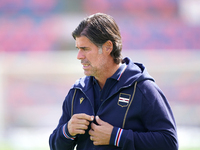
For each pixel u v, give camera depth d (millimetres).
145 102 6852
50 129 30391
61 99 32188
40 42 47031
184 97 31094
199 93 30938
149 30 48312
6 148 22859
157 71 31859
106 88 7246
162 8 51062
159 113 6793
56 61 36094
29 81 32031
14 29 48000
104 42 7059
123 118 6898
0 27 47906
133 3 51844
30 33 47500
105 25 7086
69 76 32594
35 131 29781
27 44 46688
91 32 6938
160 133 6699
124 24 49312
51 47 47250
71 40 48531
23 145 24016
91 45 7000
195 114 30406
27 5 51031
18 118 31234
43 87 32125
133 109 6891
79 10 51875
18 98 31656
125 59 7832
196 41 46844
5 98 31344
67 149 7465
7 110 31234
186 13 51312
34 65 32812
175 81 31344
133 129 6949
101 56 7102
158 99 6914
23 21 49312
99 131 6781
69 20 50344
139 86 6984
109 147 6984
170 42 46906
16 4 50844
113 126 6816
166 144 6637
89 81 7562
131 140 6605
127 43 47062
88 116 6863
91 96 7344
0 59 33594
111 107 7008
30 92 31859
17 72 32094
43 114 31562
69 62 35750
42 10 51156
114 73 7258
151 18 50188
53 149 7688
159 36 47406
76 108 7527
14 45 46656
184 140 25312
